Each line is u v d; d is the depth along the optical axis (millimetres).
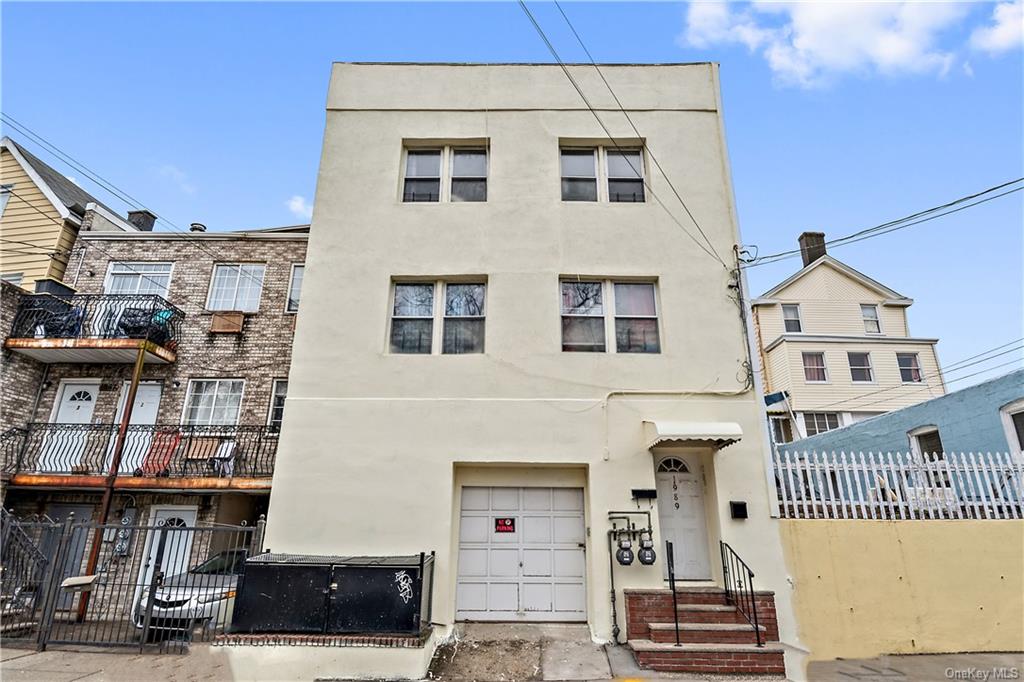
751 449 8555
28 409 12164
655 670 6695
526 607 8336
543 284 9523
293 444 8641
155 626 7980
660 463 8867
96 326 12117
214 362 12570
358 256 9750
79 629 9125
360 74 10938
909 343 22344
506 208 10016
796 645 7430
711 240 9805
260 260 13516
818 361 22109
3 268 13523
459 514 8695
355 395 8906
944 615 7582
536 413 8781
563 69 10859
